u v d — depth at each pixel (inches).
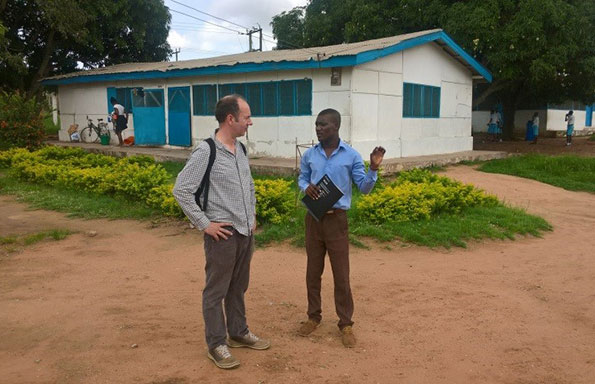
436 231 279.7
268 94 562.3
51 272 219.5
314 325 162.2
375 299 193.6
